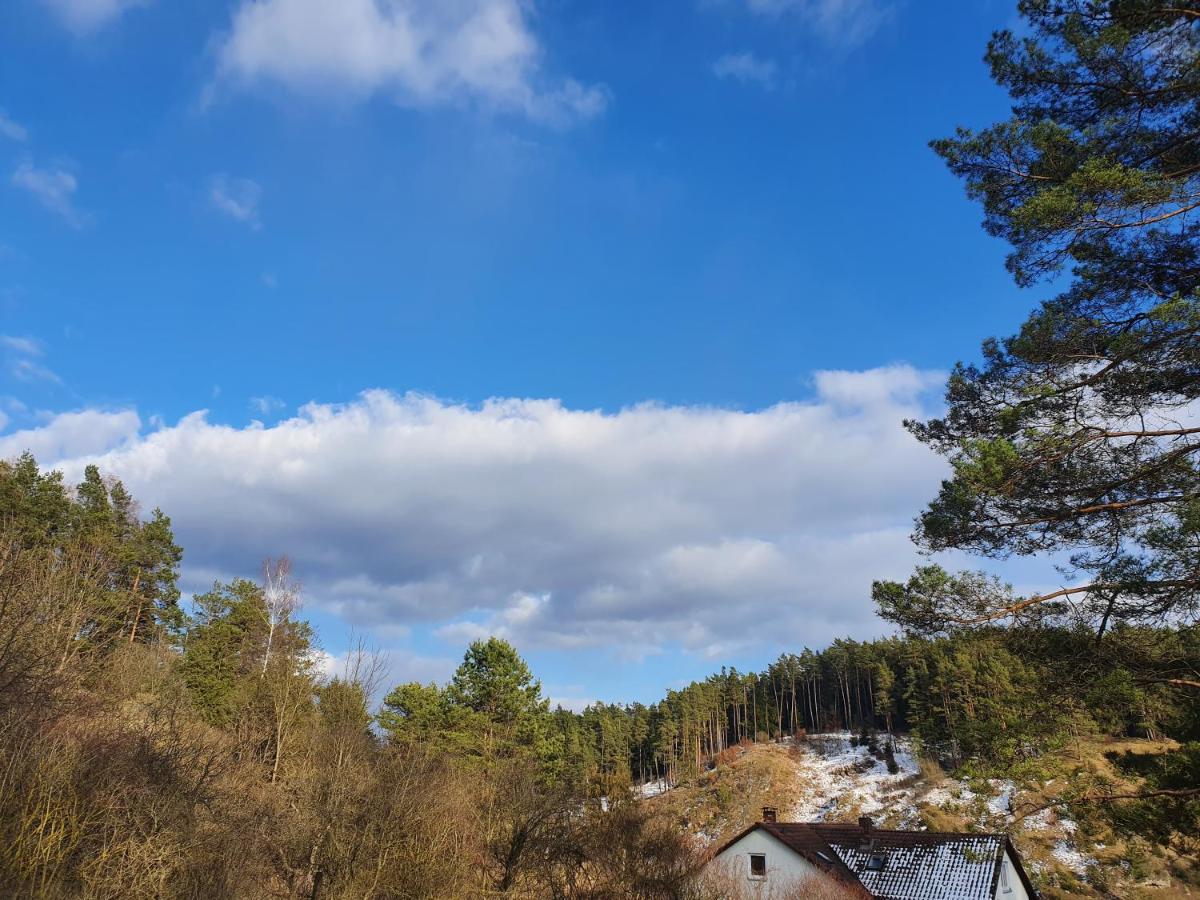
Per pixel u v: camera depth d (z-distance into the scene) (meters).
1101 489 11.20
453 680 42.72
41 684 14.85
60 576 21.94
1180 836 11.44
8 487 36.16
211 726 29.75
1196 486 10.80
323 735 27.17
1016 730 11.09
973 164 12.70
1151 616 11.05
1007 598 11.95
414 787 21.92
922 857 33.91
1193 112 11.44
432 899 19.84
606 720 104.00
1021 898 34.19
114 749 15.33
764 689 120.00
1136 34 11.12
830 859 34.97
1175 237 11.69
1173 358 10.44
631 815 22.47
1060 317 11.46
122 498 45.62
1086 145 11.47
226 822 17.23
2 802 11.76
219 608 47.62
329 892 18.78
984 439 11.48
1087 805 11.01
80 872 12.33
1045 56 12.14
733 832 64.31
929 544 12.73
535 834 22.23
